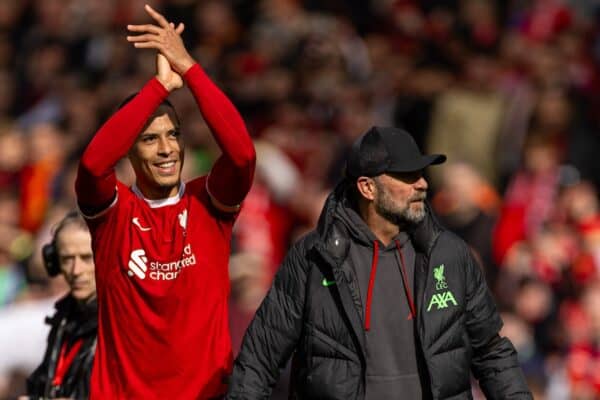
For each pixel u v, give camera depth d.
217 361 16.78
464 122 36.34
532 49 38.22
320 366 16.70
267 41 39.78
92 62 44.53
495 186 35.69
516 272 30.36
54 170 37.72
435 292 16.72
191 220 16.86
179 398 16.66
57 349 18.48
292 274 16.94
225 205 16.88
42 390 18.41
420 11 41.06
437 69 38.59
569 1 41.00
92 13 45.62
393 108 38.06
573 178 33.44
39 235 32.59
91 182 16.34
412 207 16.84
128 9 44.72
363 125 36.56
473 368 17.36
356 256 16.92
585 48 39.12
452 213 32.41
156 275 16.67
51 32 45.81
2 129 41.50
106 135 16.25
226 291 17.06
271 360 16.94
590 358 28.58
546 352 29.06
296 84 37.59
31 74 44.72
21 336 25.70
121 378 16.75
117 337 16.78
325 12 41.84
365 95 37.84
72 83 43.22
